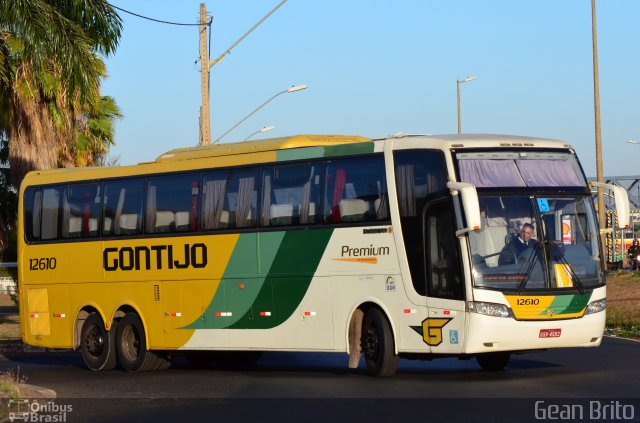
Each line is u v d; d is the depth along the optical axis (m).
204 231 21.28
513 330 17.19
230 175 20.98
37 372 23.30
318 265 19.38
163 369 23.08
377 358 18.58
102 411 15.64
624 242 59.88
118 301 22.95
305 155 19.80
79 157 40.69
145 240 22.42
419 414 14.02
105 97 41.72
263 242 20.25
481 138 18.08
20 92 35.91
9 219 48.25
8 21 23.83
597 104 41.38
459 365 21.00
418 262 17.95
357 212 18.86
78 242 23.89
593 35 41.28
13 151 38.56
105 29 25.12
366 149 18.88
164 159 22.52
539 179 17.97
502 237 17.45
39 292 24.75
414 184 18.11
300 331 19.66
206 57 32.69
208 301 21.16
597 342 17.84
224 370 22.47
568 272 17.59
